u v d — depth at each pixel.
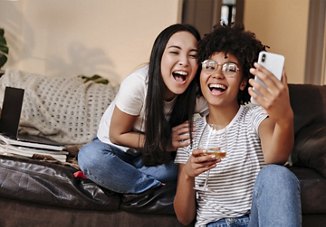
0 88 2.44
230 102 1.56
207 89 1.55
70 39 2.92
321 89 2.27
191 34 1.64
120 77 2.93
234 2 4.15
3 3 2.89
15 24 2.90
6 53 2.76
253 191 1.42
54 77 2.56
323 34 3.59
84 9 2.92
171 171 1.75
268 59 1.38
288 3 3.85
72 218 1.81
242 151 1.53
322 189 1.74
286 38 3.86
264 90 1.35
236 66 1.52
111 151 1.75
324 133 1.94
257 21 4.08
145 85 1.65
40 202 1.80
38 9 2.91
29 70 2.92
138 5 2.92
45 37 2.92
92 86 2.54
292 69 3.77
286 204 1.31
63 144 2.29
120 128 1.70
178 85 1.61
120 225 1.79
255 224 1.40
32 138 2.26
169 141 1.65
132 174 1.74
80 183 1.81
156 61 1.63
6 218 1.82
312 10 3.65
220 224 1.53
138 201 1.77
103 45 2.92
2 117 2.13
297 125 2.15
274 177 1.35
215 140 1.57
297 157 1.97
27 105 2.37
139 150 1.74
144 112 1.67
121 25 2.92
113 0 2.92
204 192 1.57
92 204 1.78
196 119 1.68
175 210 1.63
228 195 1.53
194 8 3.17
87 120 2.38
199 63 1.60
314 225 1.77
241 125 1.56
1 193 1.79
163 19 2.91
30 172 1.81
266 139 1.47
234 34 1.54
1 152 1.94
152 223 1.79
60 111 2.39
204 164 1.46
